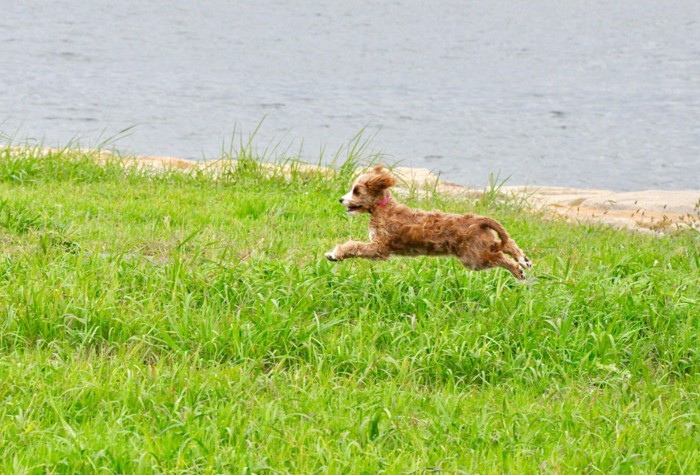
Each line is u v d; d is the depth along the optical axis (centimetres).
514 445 1015
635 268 1514
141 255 1384
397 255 1210
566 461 988
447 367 1198
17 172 1908
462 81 5191
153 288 1281
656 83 5244
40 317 1192
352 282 1338
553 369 1214
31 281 1248
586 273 1450
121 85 4562
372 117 4169
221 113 4081
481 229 1174
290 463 949
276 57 5756
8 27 6322
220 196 1872
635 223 2058
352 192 1191
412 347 1230
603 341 1268
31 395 1038
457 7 9306
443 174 3269
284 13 8225
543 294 1350
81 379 1062
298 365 1181
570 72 5566
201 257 1408
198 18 7569
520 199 2275
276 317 1226
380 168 1198
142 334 1183
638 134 4016
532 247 1648
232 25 7269
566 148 3741
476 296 1352
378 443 1005
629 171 3419
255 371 1155
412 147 3650
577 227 1895
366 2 9425
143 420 1008
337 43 6550
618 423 1063
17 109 3875
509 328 1280
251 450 955
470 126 4075
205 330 1186
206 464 930
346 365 1178
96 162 2114
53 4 7762
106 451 918
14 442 945
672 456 1000
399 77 5234
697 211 2234
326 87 4834
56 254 1402
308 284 1313
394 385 1114
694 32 7631
